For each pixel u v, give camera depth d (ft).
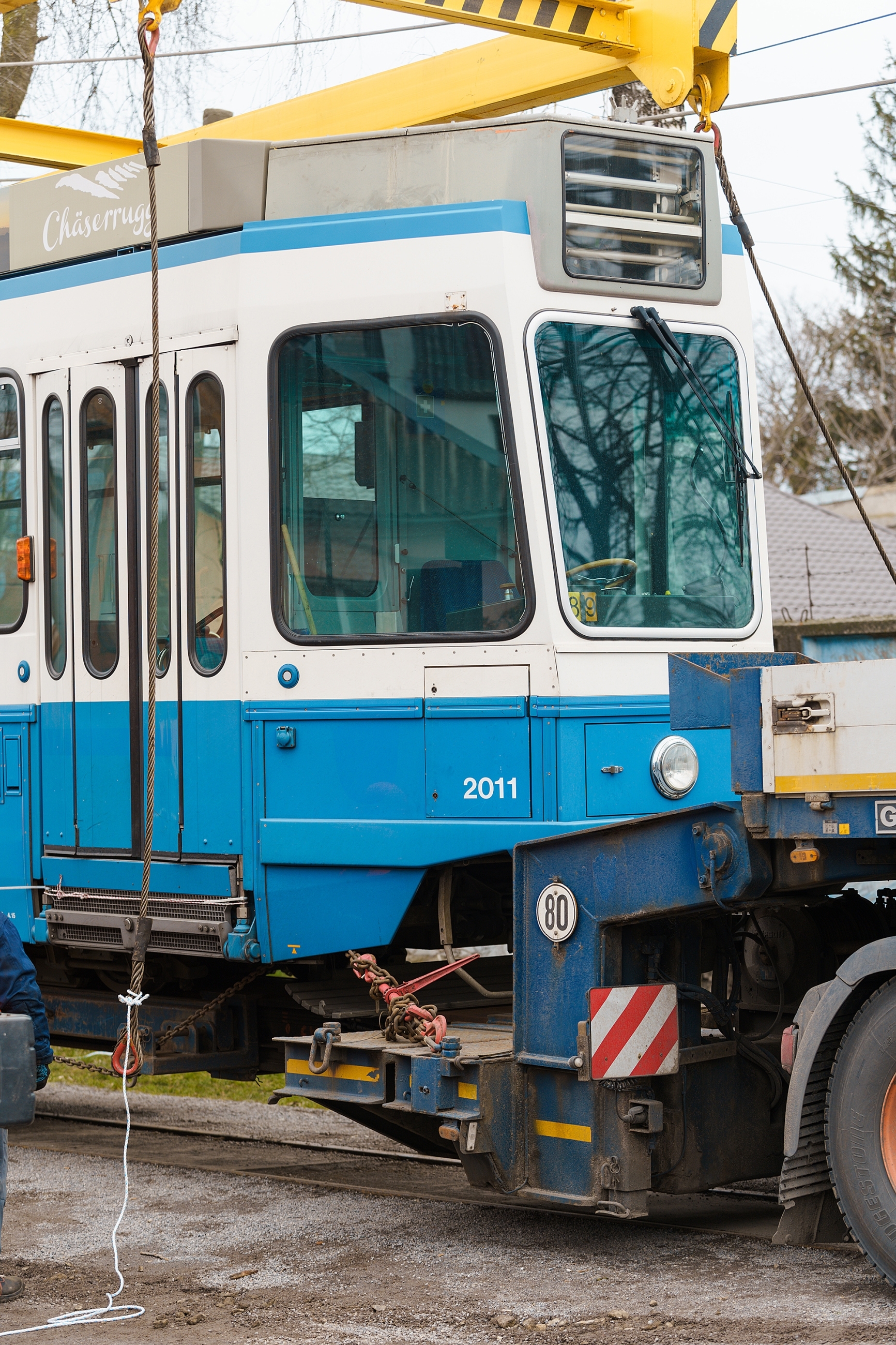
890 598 104.17
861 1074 20.06
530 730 23.43
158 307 23.52
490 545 23.91
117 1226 23.68
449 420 24.23
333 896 24.98
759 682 20.27
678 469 25.30
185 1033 28.53
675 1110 22.56
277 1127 35.53
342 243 25.09
